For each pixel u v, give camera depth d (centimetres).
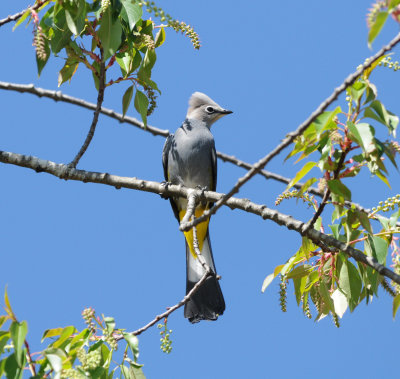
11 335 777
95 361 830
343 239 1014
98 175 1166
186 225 946
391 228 991
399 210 973
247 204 1067
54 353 789
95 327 880
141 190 1173
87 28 1083
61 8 1057
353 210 963
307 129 847
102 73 1107
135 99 1128
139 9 1060
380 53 814
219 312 1264
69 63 1140
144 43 1084
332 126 873
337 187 898
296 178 916
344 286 1014
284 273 1034
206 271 974
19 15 1054
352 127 838
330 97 824
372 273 993
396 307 994
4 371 782
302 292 1049
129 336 883
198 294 1275
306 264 1041
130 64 1118
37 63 1074
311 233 1000
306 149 885
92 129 1148
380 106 842
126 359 890
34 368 809
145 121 1123
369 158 867
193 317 1265
